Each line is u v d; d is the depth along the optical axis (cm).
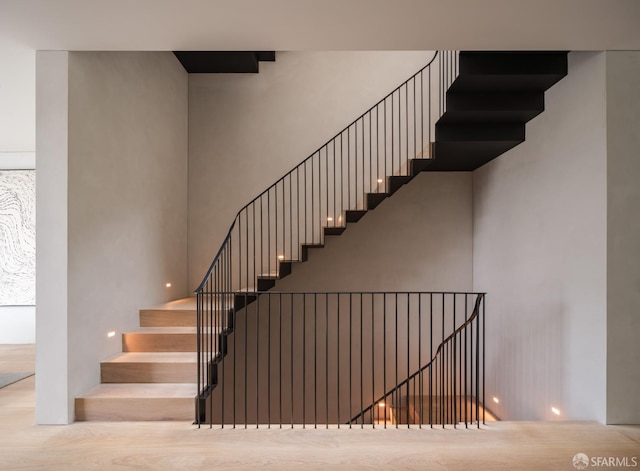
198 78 726
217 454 333
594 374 401
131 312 522
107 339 467
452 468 310
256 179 725
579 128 421
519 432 371
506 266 587
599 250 395
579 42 376
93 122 440
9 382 534
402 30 357
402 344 710
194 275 722
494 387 629
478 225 693
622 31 356
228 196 724
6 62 417
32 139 700
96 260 446
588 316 410
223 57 664
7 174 779
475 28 354
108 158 470
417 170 554
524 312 535
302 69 727
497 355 618
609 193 386
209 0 312
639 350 386
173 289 659
